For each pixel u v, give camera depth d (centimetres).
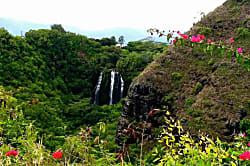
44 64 4188
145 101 1608
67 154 288
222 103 1246
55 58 4519
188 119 1266
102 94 4059
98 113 2941
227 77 1412
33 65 3912
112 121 2747
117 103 3834
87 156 297
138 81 1725
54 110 2678
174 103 1477
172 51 1959
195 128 1186
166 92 1574
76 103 3584
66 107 3200
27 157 262
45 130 1723
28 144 287
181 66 1769
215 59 1638
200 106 1316
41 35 4681
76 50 4956
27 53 4059
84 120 2775
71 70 4562
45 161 271
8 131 351
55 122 2106
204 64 1669
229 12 2169
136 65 4462
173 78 1675
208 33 1961
